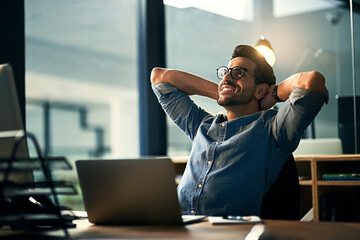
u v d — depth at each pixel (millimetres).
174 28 4488
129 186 1225
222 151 1719
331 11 3746
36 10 9398
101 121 13148
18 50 2842
